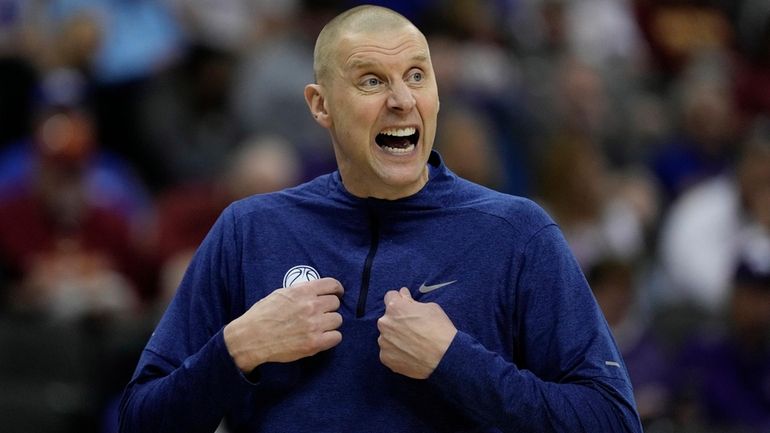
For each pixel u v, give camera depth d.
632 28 39.28
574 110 33.72
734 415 22.84
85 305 23.64
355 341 11.84
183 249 26.06
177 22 33.28
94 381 22.84
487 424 11.97
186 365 11.88
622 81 36.16
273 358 11.59
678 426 20.95
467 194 12.39
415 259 12.02
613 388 11.65
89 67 30.52
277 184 26.44
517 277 11.96
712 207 28.72
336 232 12.29
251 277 12.28
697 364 23.16
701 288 28.12
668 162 33.19
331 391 11.81
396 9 33.16
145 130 30.69
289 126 30.44
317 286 11.74
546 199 28.02
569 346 11.78
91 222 25.53
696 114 33.34
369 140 11.90
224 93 31.02
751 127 34.50
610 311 22.80
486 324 11.87
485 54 33.66
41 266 24.58
